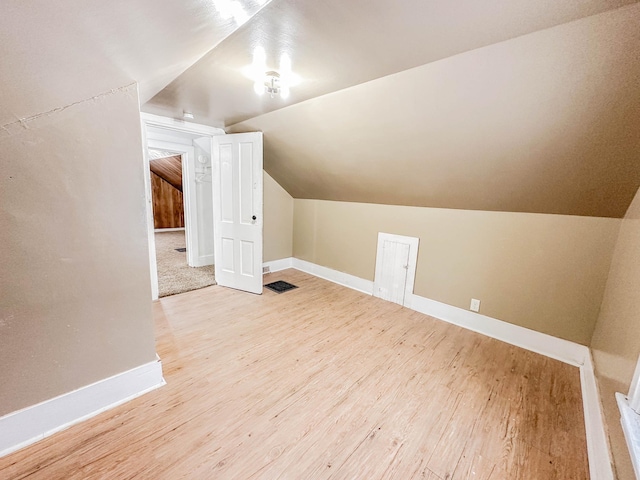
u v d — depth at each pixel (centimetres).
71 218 133
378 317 281
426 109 179
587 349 204
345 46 139
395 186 274
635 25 100
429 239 284
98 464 123
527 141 165
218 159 328
